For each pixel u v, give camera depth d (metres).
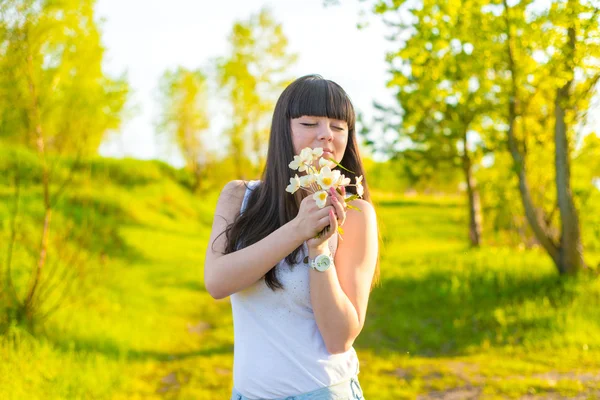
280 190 1.66
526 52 8.32
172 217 22.41
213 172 31.59
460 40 8.52
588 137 10.52
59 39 6.66
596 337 7.26
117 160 26.14
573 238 9.73
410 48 8.64
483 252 14.00
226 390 5.89
